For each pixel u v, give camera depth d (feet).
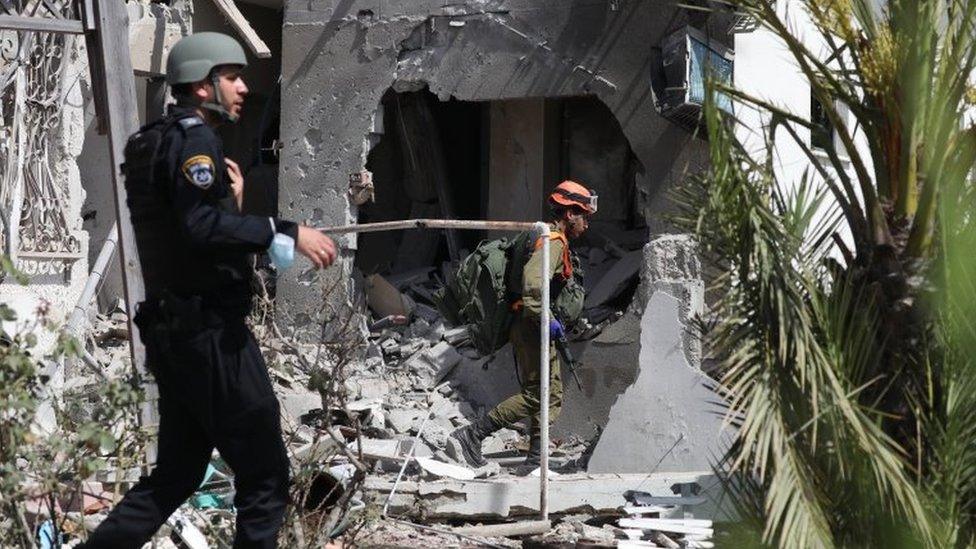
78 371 52.16
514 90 63.05
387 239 74.64
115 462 29.60
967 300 27.96
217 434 26.35
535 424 52.75
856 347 28.09
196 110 26.76
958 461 27.63
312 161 67.21
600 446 55.31
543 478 44.47
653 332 55.47
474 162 75.51
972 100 29.78
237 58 26.99
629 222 69.31
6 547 27.32
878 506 26.45
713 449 53.11
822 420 26.58
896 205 28.91
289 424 42.98
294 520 30.68
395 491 45.09
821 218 29.89
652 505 46.26
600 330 60.64
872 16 29.84
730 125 28.63
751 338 27.35
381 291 67.36
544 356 44.45
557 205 53.31
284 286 65.92
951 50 28.94
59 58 51.88
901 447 27.71
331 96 66.95
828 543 25.52
